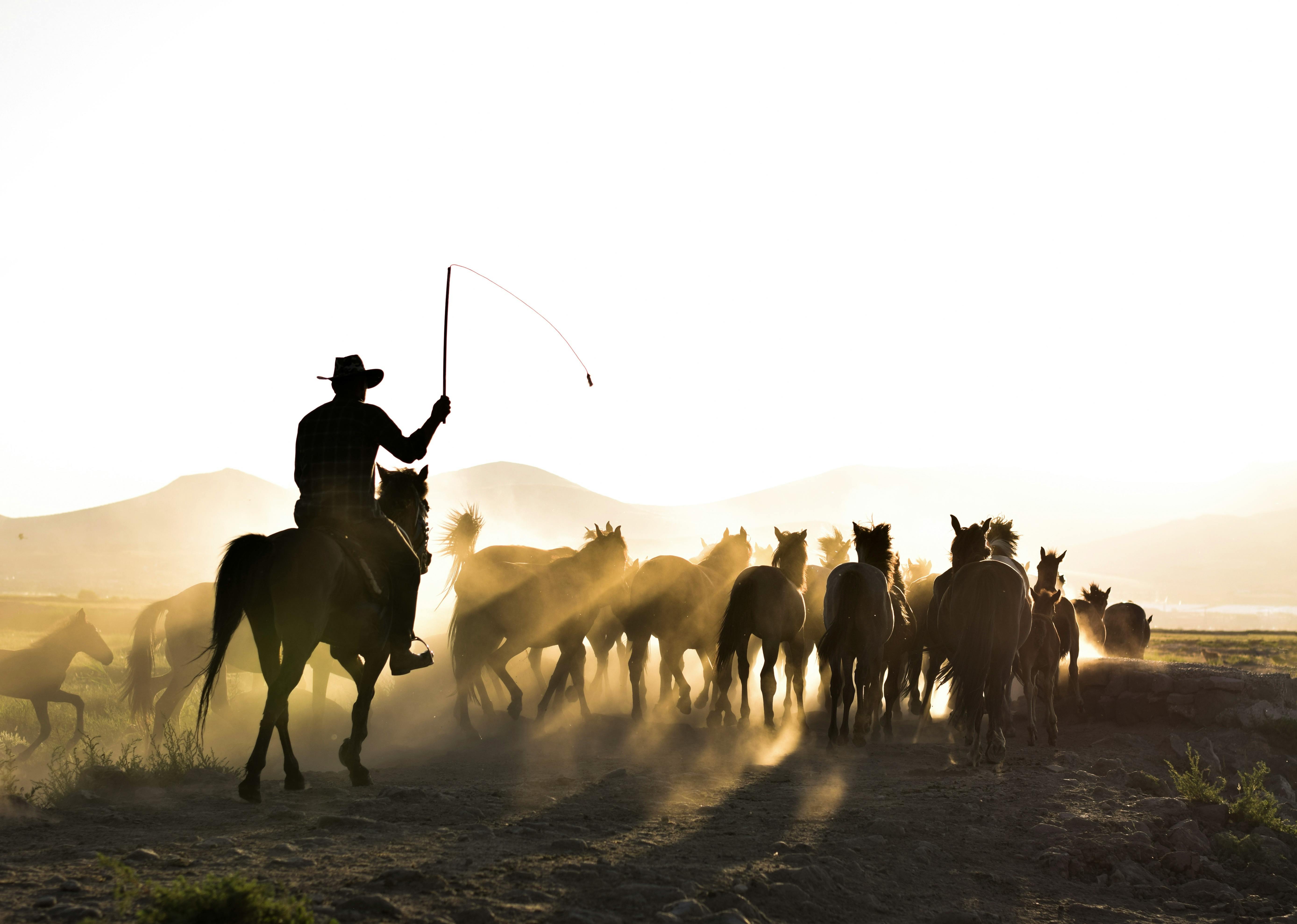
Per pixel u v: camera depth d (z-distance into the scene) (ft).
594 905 18.70
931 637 46.21
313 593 27.20
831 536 65.16
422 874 19.43
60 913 16.84
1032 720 44.83
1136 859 26.30
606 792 30.71
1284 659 152.05
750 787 32.58
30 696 41.88
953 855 25.36
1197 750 42.65
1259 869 26.86
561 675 48.57
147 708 41.86
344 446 29.37
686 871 21.15
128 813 25.99
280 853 21.57
